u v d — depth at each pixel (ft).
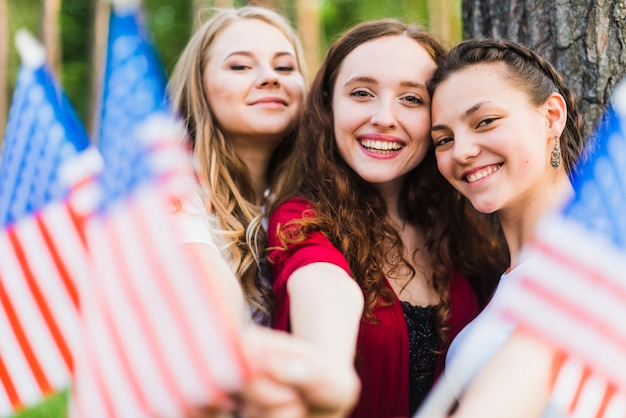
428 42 7.67
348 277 6.38
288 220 7.32
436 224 8.13
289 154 8.79
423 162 8.11
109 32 4.77
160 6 60.80
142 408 4.56
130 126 4.76
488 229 8.70
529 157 6.70
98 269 4.81
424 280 7.97
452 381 6.26
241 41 8.47
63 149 5.23
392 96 7.35
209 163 8.30
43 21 39.91
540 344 4.93
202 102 8.57
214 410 4.41
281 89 8.54
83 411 4.76
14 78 47.26
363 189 7.86
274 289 6.82
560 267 5.02
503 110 6.72
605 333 4.93
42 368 5.26
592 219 5.08
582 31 8.54
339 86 7.64
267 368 4.24
